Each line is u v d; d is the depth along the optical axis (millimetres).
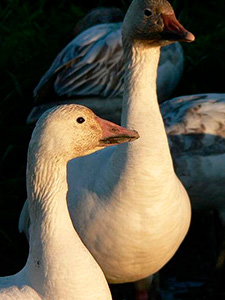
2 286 6609
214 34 13195
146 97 7977
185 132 9641
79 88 11711
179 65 12219
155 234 7984
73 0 15094
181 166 9555
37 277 6555
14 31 13562
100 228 8039
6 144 11852
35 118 11680
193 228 10961
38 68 13000
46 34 13727
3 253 10703
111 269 8258
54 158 6547
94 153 8406
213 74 12812
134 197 7875
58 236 6547
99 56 11836
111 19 13578
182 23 13734
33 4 15062
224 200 9742
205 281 10109
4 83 12766
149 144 7828
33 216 6652
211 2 14188
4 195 11102
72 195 8281
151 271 8391
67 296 6504
